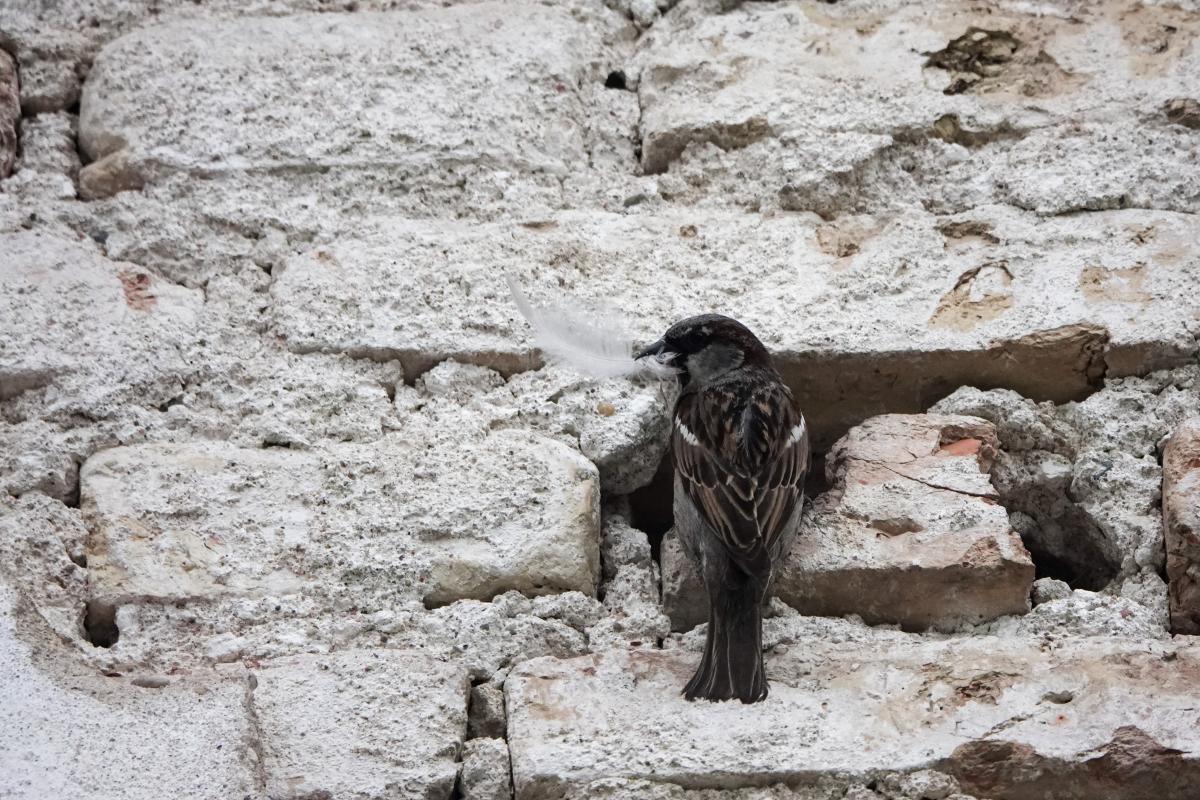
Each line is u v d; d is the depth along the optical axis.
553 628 8.39
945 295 9.90
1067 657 8.05
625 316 9.84
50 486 8.93
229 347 9.74
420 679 8.02
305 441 9.27
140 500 8.82
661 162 11.05
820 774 7.50
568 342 9.34
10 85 11.26
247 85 11.23
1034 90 11.22
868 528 8.72
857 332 9.65
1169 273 9.89
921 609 8.53
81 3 11.80
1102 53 11.38
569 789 7.48
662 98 11.34
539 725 7.81
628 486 9.45
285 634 8.28
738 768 7.50
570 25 11.75
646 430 9.35
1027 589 8.49
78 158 11.10
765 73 11.38
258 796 7.29
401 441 9.27
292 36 11.59
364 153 10.85
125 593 8.38
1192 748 7.54
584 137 11.17
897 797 7.46
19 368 9.38
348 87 11.23
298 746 7.64
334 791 7.45
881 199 10.69
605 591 8.87
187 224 10.45
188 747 7.46
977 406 9.45
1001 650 8.12
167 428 9.28
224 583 8.48
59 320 9.72
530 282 10.08
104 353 9.55
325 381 9.56
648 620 8.51
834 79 11.30
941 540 8.59
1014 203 10.54
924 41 11.52
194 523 8.75
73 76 11.45
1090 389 9.55
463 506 8.84
